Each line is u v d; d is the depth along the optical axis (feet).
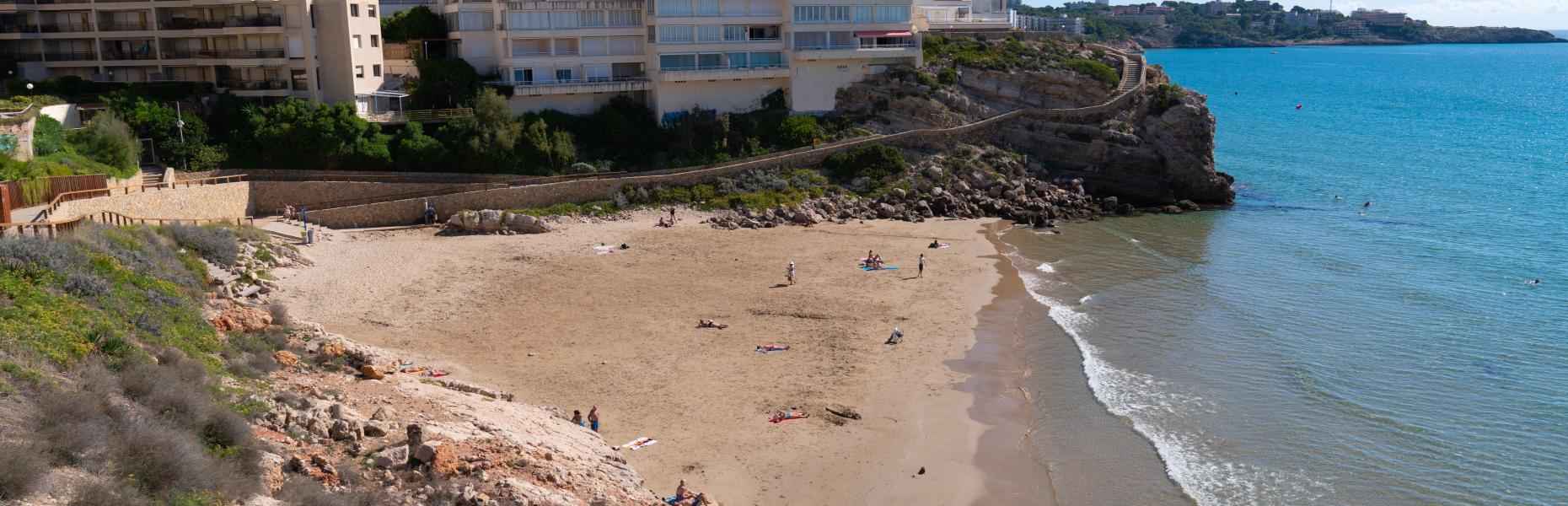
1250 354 167.12
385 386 124.57
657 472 119.75
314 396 115.03
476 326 175.22
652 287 204.95
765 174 289.33
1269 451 131.54
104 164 245.24
